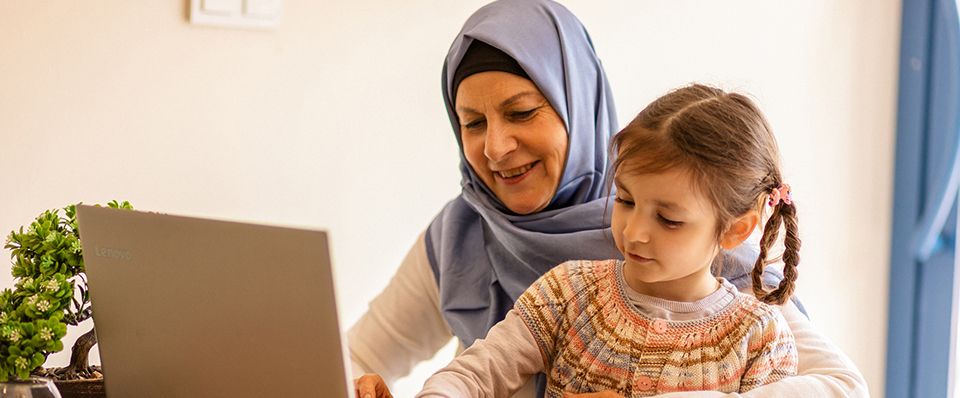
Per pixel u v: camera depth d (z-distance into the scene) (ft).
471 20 4.28
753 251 3.67
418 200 5.95
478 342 3.17
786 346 2.85
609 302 3.05
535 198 4.10
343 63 5.56
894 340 7.57
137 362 2.65
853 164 7.22
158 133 5.11
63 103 4.85
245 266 2.24
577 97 4.08
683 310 2.91
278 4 5.26
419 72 5.80
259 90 5.34
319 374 2.20
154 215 2.41
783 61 6.77
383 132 5.75
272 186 5.47
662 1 6.30
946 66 7.06
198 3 5.05
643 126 2.82
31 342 2.68
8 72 4.70
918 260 7.38
